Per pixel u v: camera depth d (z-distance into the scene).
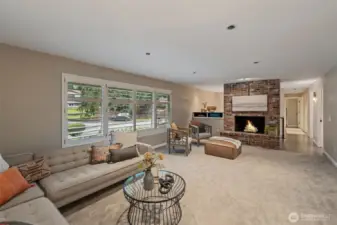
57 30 2.37
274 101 6.18
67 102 3.65
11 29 2.34
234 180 3.34
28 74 3.08
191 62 3.95
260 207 2.44
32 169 2.39
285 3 1.76
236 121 7.00
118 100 4.76
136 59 3.71
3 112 2.83
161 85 6.28
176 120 7.07
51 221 1.58
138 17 2.04
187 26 2.26
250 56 3.51
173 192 2.30
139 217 2.22
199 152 5.43
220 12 1.93
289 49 3.10
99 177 2.67
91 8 1.86
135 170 3.20
